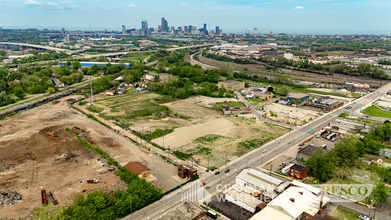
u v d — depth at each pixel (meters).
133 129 176.38
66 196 100.50
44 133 164.38
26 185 107.88
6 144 147.00
